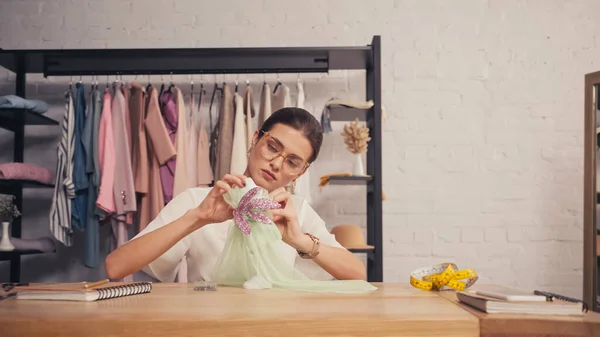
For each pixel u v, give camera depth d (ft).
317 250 5.23
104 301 3.85
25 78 11.65
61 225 10.36
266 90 10.74
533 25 12.29
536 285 12.05
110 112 10.52
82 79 12.03
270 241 4.86
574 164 12.16
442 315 3.29
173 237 4.94
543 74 12.26
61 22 12.05
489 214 12.12
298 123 5.41
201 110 12.02
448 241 12.07
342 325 3.17
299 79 12.12
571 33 12.27
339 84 12.16
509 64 12.26
